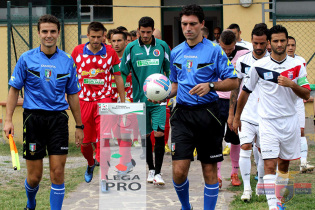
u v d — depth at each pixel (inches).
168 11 511.2
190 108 178.4
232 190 243.1
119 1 497.0
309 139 345.4
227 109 255.4
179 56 182.5
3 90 515.5
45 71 180.4
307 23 455.8
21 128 392.8
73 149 380.8
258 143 225.5
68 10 488.7
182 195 183.6
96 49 249.6
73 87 190.7
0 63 517.0
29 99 181.3
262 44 225.1
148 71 254.8
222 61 176.9
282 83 187.3
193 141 179.2
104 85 252.4
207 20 535.8
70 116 394.3
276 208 194.2
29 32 392.2
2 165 308.3
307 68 451.5
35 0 494.9
